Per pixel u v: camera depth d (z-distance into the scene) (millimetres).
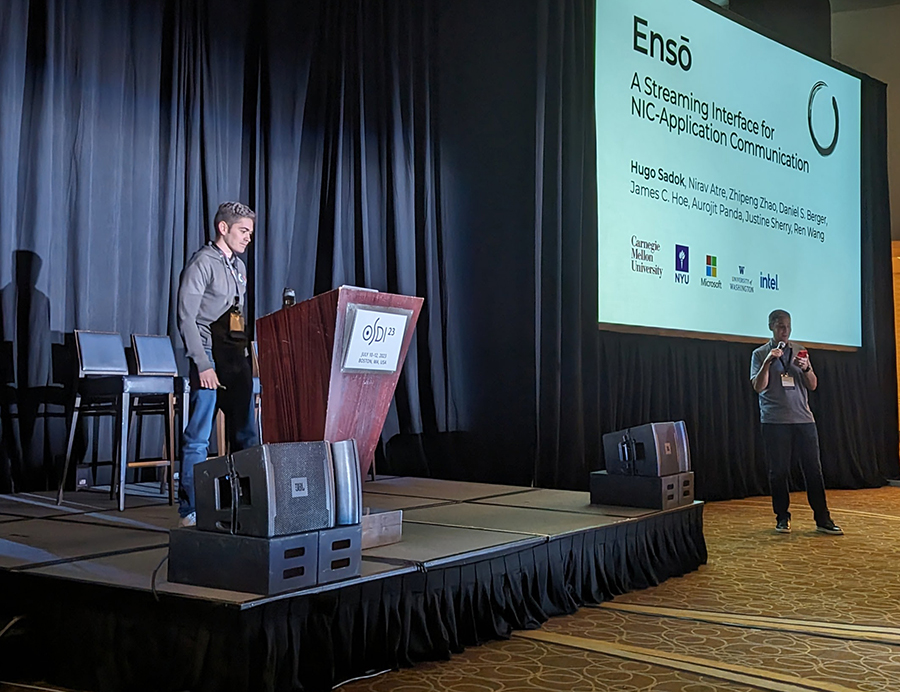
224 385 3176
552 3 5906
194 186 4945
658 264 6281
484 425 5875
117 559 2521
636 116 6191
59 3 4430
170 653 2107
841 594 3348
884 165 8539
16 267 4254
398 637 2416
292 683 2111
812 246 7648
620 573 3393
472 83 6023
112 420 4539
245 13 5262
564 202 5887
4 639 2283
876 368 8266
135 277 4684
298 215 5523
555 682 2285
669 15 6465
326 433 2586
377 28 5883
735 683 2285
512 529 3184
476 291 5945
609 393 6059
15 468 4207
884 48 9078
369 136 5844
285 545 2115
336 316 2504
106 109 4602
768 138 7246
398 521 2895
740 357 7094
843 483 7879
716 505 6398
